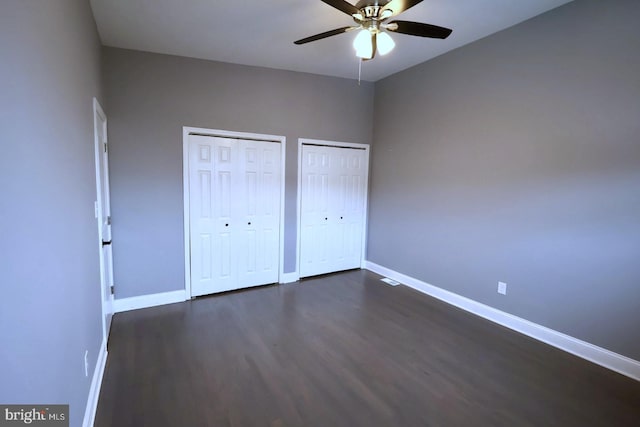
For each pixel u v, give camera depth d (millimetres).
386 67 4219
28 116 1091
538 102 2896
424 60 3969
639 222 2363
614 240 2488
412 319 3383
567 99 2703
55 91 1419
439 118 3854
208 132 3812
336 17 2840
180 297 3809
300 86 4344
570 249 2738
